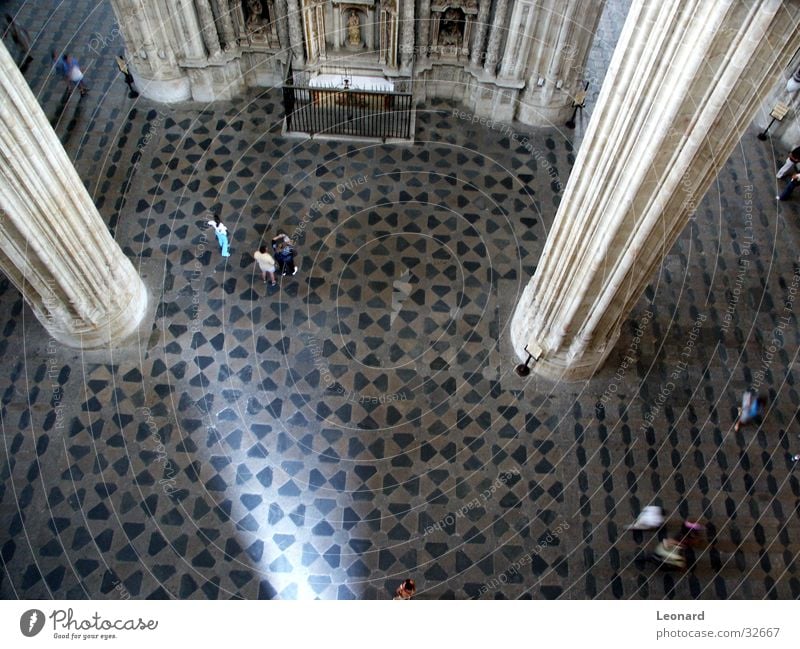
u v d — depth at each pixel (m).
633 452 17.38
